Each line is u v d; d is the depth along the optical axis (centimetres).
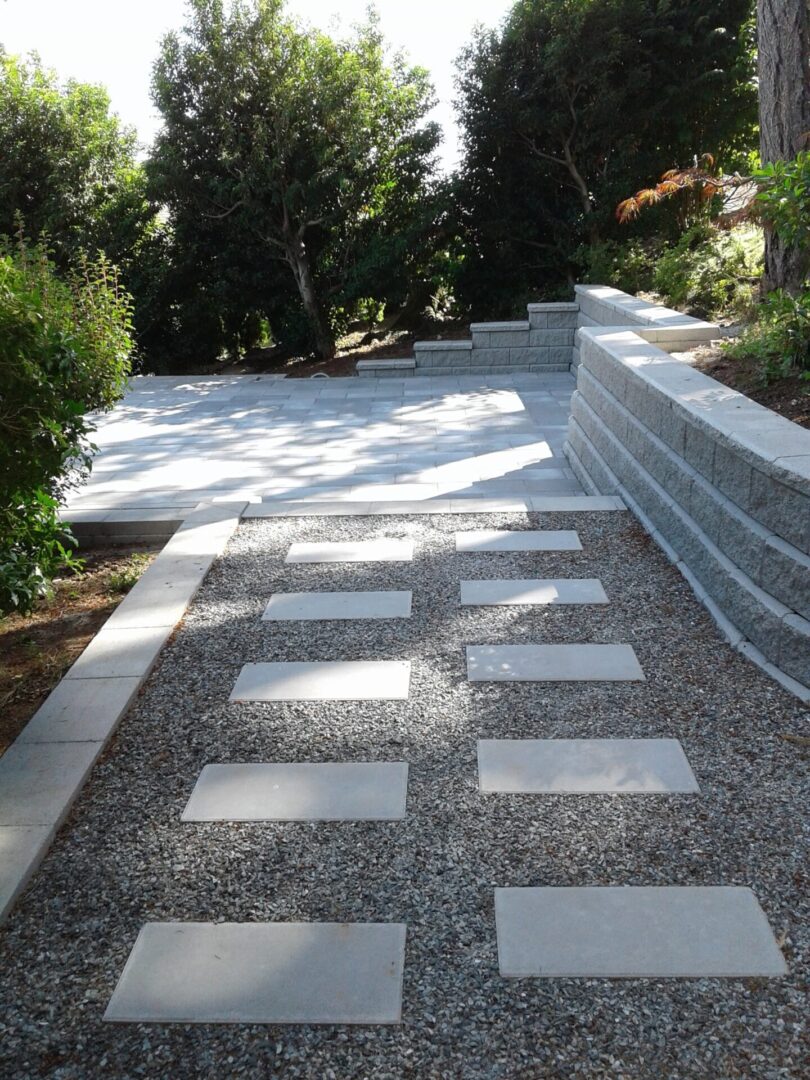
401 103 1389
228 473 786
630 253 1280
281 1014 221
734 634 398
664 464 513
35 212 1499
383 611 439
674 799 296
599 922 246
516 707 353
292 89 1285
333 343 1507
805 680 354
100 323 730
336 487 727
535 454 820
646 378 548
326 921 249
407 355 1434
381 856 274
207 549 523
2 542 392
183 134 1334
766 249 835
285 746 333
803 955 233
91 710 353
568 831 282
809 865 263
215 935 245
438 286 1552
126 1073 207
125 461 842
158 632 419
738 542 409
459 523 561
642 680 370
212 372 1596
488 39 1328
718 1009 218
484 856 273
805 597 356
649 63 1270
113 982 231
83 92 1553
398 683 373
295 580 481
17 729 353
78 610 484
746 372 581
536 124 1305
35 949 242
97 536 607
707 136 1345
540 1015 219
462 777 311
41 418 344
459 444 870
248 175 1305
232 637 419
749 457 391
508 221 1397
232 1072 207
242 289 1491
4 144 1454
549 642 404
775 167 543
